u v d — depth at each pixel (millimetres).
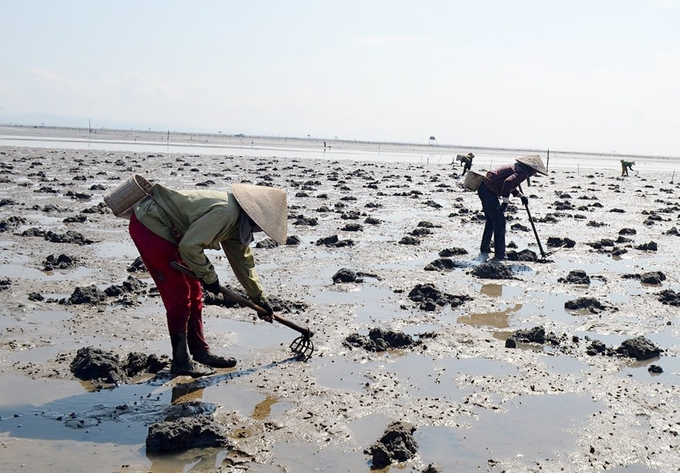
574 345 8617
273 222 6984
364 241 15773
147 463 5453
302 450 5723
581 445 5922
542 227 19031
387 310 9945
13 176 27016
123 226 16547
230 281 11211
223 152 57469
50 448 5641
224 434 5852
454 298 10531
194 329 7422
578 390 7137
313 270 12453
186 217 6887
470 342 8594
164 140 86562
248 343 8281
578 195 29781
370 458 5617
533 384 7258
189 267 6840
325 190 27094
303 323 9125
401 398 6809
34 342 8070
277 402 6637
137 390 6844
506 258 14062
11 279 10938
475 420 6367
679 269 13609
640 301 10859
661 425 6336
